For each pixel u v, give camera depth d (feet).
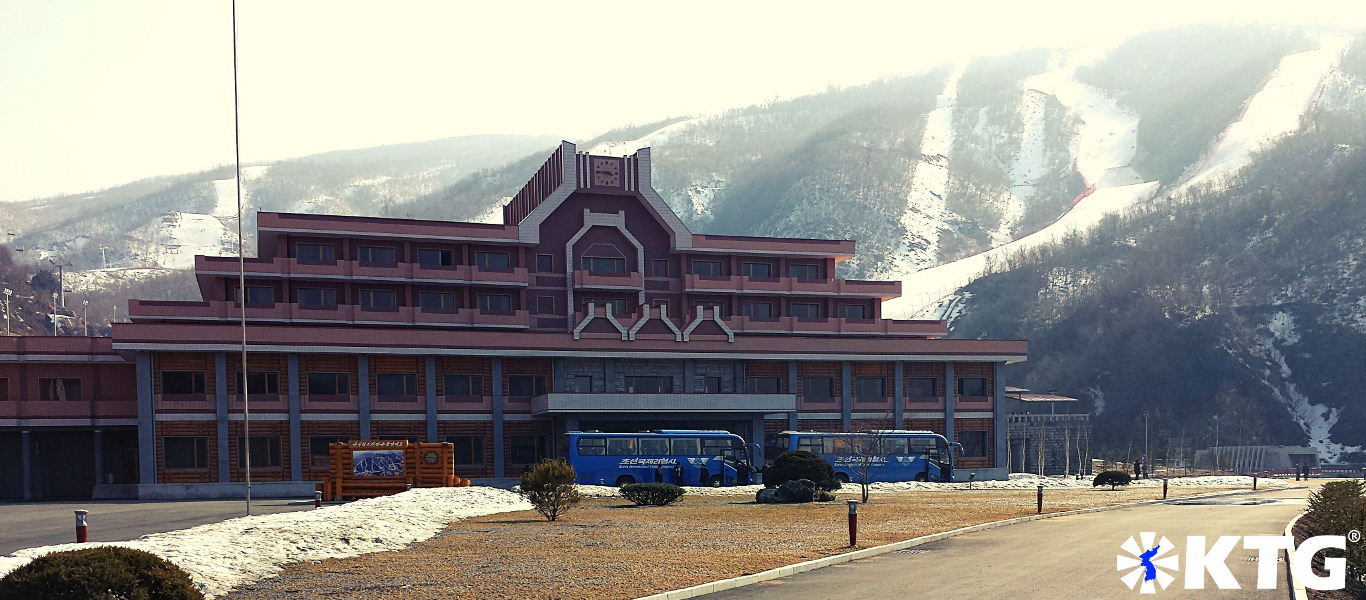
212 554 82.74
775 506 159.02
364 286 265.34
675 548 96.22
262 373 237.25
